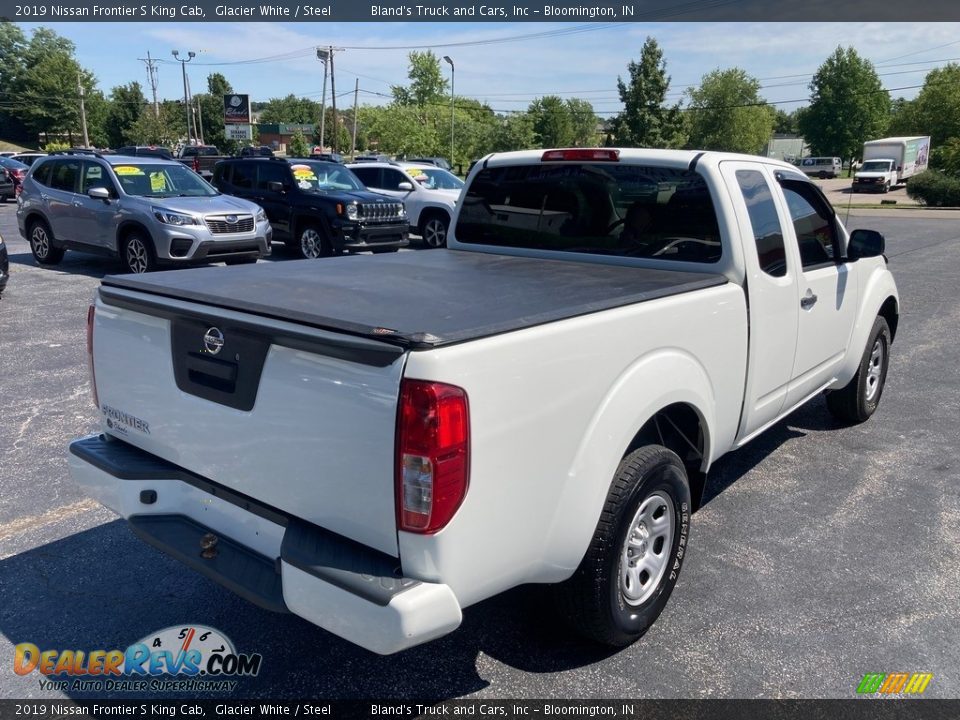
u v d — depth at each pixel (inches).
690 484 139.8
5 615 129.1
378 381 85.8
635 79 2869.1
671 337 119.7
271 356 95.7
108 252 469.7
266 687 113.1
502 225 179.6
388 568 88.7
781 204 160.1
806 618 129.7
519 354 92.5
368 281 129.5
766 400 158.1
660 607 124.8
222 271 139.2
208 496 109.6
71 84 3737.7
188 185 488.7
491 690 112.5
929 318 387.5
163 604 133.2
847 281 188.4
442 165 1387.8
